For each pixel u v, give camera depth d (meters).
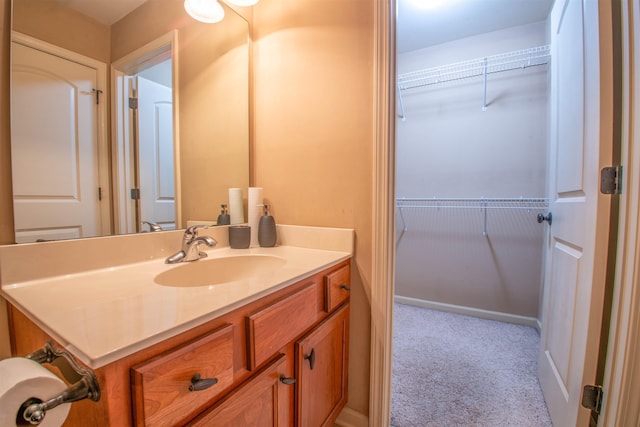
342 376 1.13
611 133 0.97
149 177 1.05
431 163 2.61
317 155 1.26
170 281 0.90
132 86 0.99
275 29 1.35
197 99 1.21
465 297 2.52
